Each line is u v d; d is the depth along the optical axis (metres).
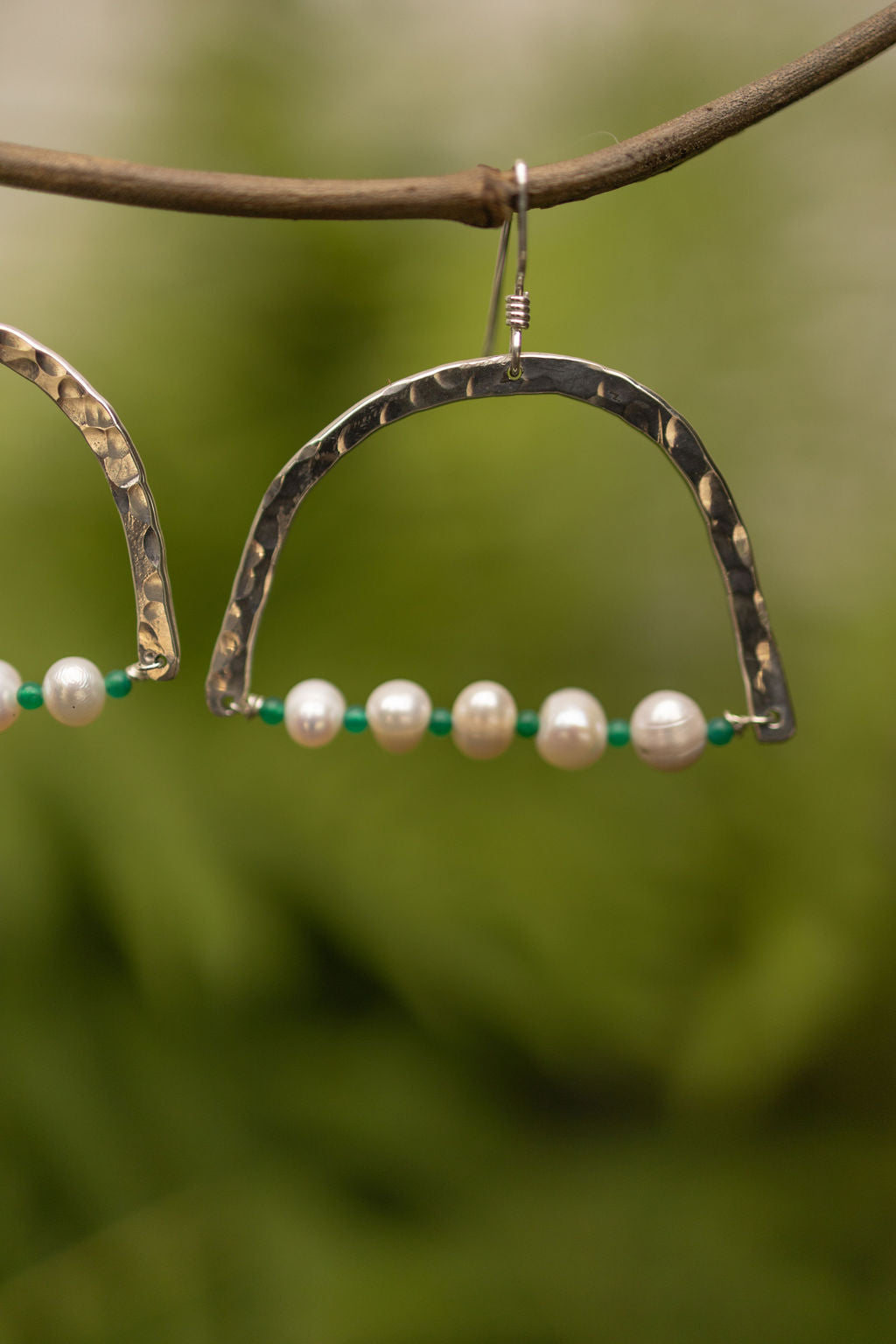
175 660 0.30
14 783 0.34
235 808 0.35
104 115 0.36
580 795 0.35
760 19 0.35
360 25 0.36
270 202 0.28
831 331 0.35
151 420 0.35
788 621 0.35
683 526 0.35
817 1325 0.33
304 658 0.35
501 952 0.35
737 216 0.35
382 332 0.36
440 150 0.36
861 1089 0.35
